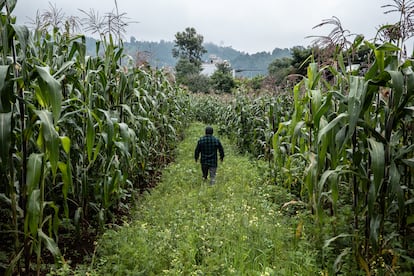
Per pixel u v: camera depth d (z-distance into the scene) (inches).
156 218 190.9
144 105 267.0
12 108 114.0
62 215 168.9
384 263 121.3
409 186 136.5
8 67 96.5
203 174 298.0
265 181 269.6
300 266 132.6
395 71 109.5
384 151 122.4
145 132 235.6
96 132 171.0
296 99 164.2
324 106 126.6
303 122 161.2
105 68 183.9
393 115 118.1
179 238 157.0
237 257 139.6
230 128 529.7
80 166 167.3
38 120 110.7
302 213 191.5
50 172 146.7
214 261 135.4
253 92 500.4
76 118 165.5
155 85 326.0
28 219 103.1
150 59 328.8
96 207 167.9
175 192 254.5
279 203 219.5
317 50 171.9
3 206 141.9
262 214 194.2
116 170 160.9
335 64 168.7
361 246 134.7
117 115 182.5
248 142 417.1
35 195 104.0
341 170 125.5
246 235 160.6
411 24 124.6
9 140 95.3
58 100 98.6
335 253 142.0
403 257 124.9
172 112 403.2
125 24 192.2
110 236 152.6
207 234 156.4
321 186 125.4
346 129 120.7
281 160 213.0
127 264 132.4
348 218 150.4
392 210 128.4
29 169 98.6
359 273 122.5
